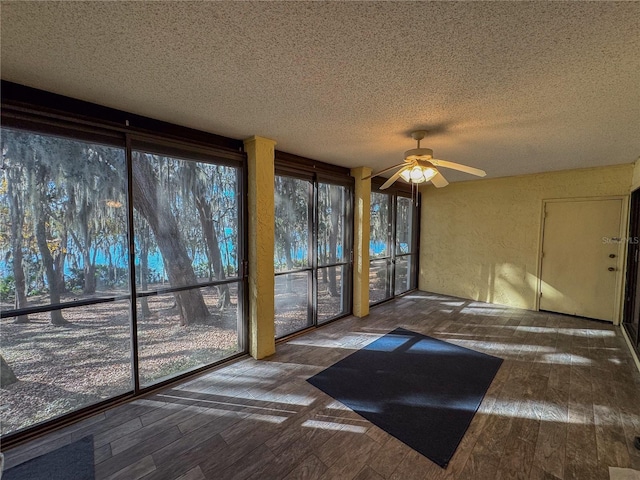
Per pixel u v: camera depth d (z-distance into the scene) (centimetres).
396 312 451
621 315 384
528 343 331
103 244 211
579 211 412
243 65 150
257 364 281
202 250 267
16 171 178
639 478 153
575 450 173
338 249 418
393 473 158
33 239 185
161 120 232
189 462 165
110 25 118
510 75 157
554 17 111
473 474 157
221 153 270
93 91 182
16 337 182
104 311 213
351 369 272
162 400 222
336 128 247
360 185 414
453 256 548
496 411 211
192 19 115
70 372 200
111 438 182
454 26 117
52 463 163
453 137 266
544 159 352
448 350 313
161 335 244
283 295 344
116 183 215
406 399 225
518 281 470
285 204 340
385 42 129
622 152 315
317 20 115
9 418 180
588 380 252
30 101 178
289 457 169
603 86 167
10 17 112
